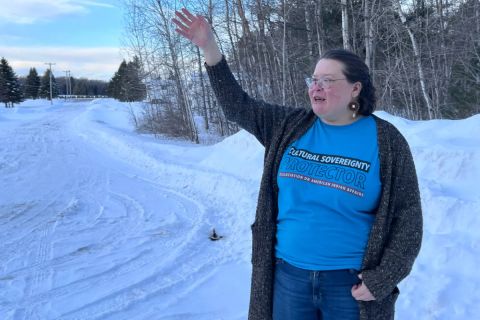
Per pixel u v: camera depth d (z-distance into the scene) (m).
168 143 21.27
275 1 20.33
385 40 18.39
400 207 2.11
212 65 2.49
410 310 4.22
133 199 9.93
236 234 7.19
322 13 21.03
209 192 10.13
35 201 9.84
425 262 4.95
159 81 28.61
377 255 2.08
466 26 19.11
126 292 5.16
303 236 2.15
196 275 5.61
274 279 2.31
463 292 4.29
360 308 2.08
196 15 2.44
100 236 7.29
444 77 18.16
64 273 5.75
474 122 8.06
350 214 2.10
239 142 12.66
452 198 5.80
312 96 2.20
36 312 4.71
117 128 28.88
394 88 18.44
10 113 45.06
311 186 2.15
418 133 8.47
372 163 2.10
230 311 4.66
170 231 7.49
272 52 22.08
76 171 13.59
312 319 2.23
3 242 7.03
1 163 14.78
